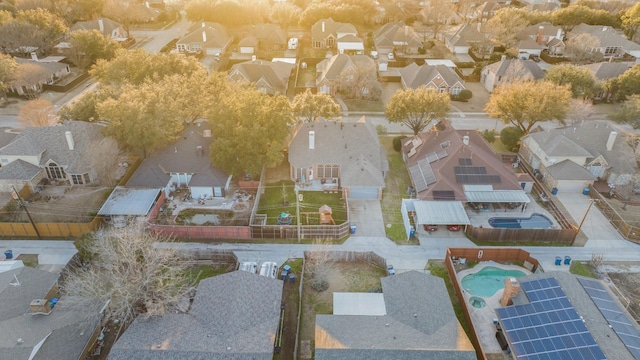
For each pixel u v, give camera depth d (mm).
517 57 113375
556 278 40781
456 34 124375
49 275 42812
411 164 64312
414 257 49625
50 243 50312
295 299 43750
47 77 92188
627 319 37750
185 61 80312
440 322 37500
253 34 122375
